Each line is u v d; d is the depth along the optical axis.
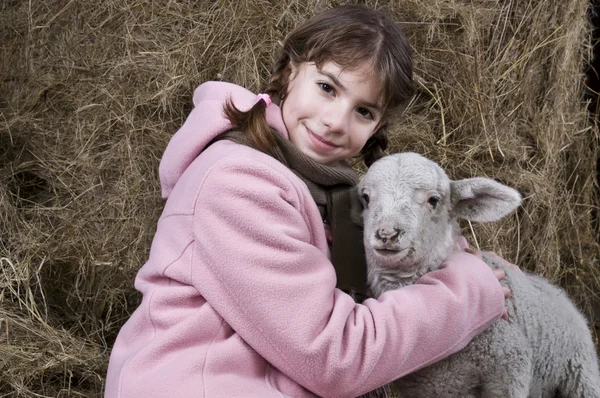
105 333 3.01
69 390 2.67
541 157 3.51
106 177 3.13
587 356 2.38
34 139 3.18
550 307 2.30
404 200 1.99
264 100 1.98
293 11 3.28
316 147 2.03
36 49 3.28
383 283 2.10
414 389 2.11
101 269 3.02
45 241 3.01
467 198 2.17
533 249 3.46
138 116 3.18
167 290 1.84
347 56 1.96
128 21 3.23
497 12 3.49
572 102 3.69
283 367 1.80
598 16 4.38
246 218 1.79
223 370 1.78
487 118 3.39
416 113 3.44
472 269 2.01
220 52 3.22
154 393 1.72
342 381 1.80
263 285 1.76
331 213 2.13
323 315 1.79
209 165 1.86
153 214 3.10
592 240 3.82
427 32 3.38
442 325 1.89
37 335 2.76
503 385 2.07
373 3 3.36
